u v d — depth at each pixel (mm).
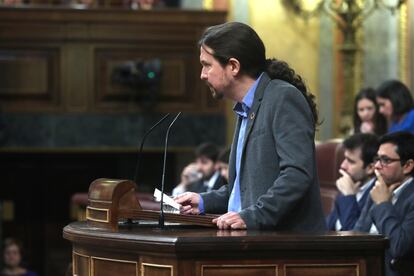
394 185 9969
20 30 19219
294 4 21531
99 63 19375
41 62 19281
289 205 6938
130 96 19375
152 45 19516
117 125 19359
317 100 21703
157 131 19406
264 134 7250
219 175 14062
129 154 20047
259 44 7434
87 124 19312
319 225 7242
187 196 7871
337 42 21734
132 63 19031
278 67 7469
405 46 21516
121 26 19406
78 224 7547
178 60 19562
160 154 20078
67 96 19344
